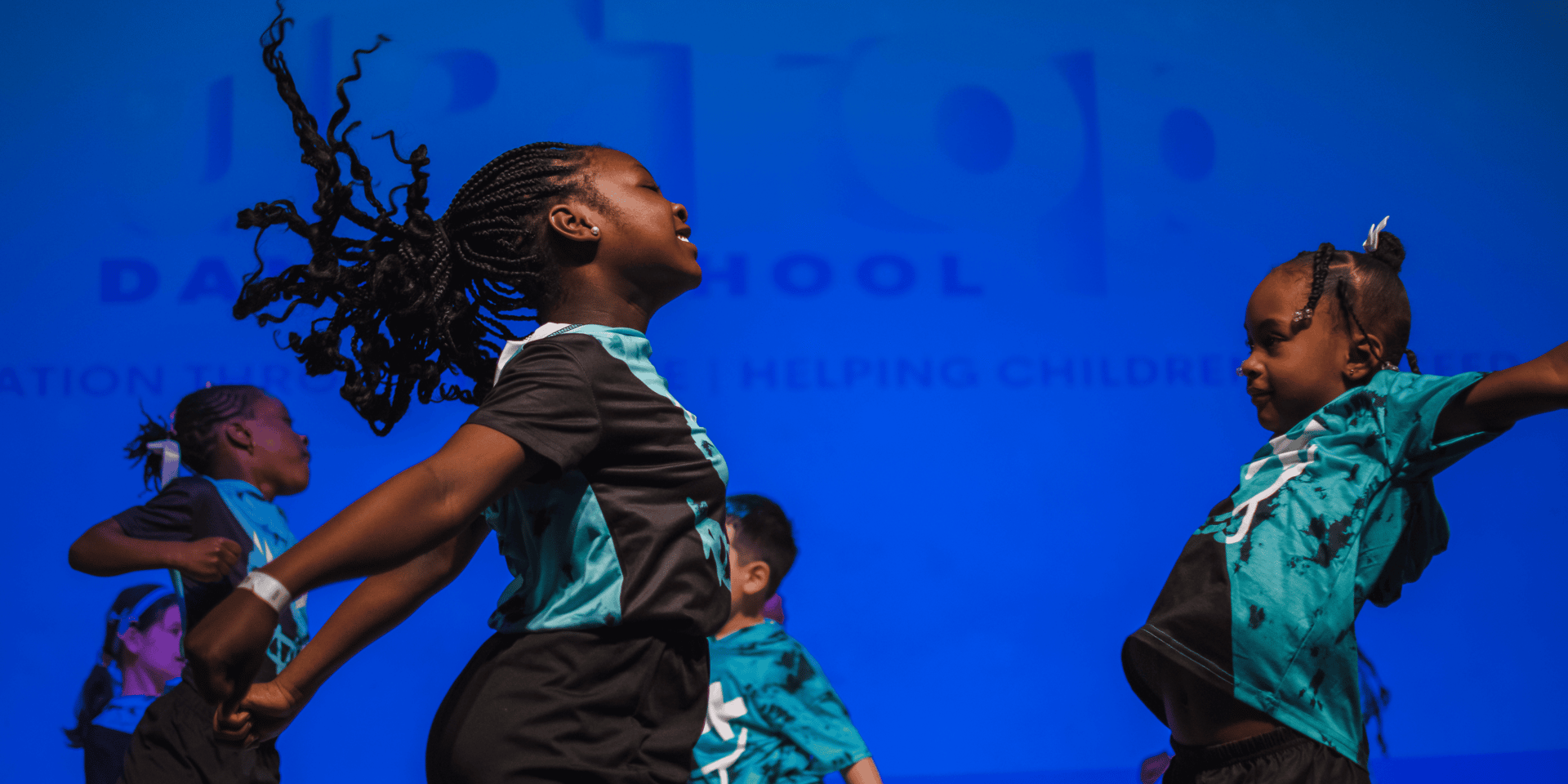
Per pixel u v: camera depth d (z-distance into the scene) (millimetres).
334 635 1185
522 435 1017
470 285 1319
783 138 4855
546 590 1101
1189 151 5035
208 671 870
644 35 4824
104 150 4668
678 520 1115
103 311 4613
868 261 4848
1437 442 1422
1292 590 1412
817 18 4910
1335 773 1375
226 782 2150
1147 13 5062
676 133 4801
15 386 4555
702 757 2240
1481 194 5168
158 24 4719
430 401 1373
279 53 1252
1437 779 4805
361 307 1262
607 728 1062
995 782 4633
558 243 1242
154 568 2148
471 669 1114
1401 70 5176
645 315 1291
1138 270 4961
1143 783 2619
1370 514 1450
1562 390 1306
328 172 1245
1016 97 4977
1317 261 1548
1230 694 1409
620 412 1101
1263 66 5109
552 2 4789
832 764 2258
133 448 2709
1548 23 5266
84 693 2877
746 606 2451
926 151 4914
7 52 4660
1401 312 1532
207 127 4703
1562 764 4836
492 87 4730
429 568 1234
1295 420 1560
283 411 2518
